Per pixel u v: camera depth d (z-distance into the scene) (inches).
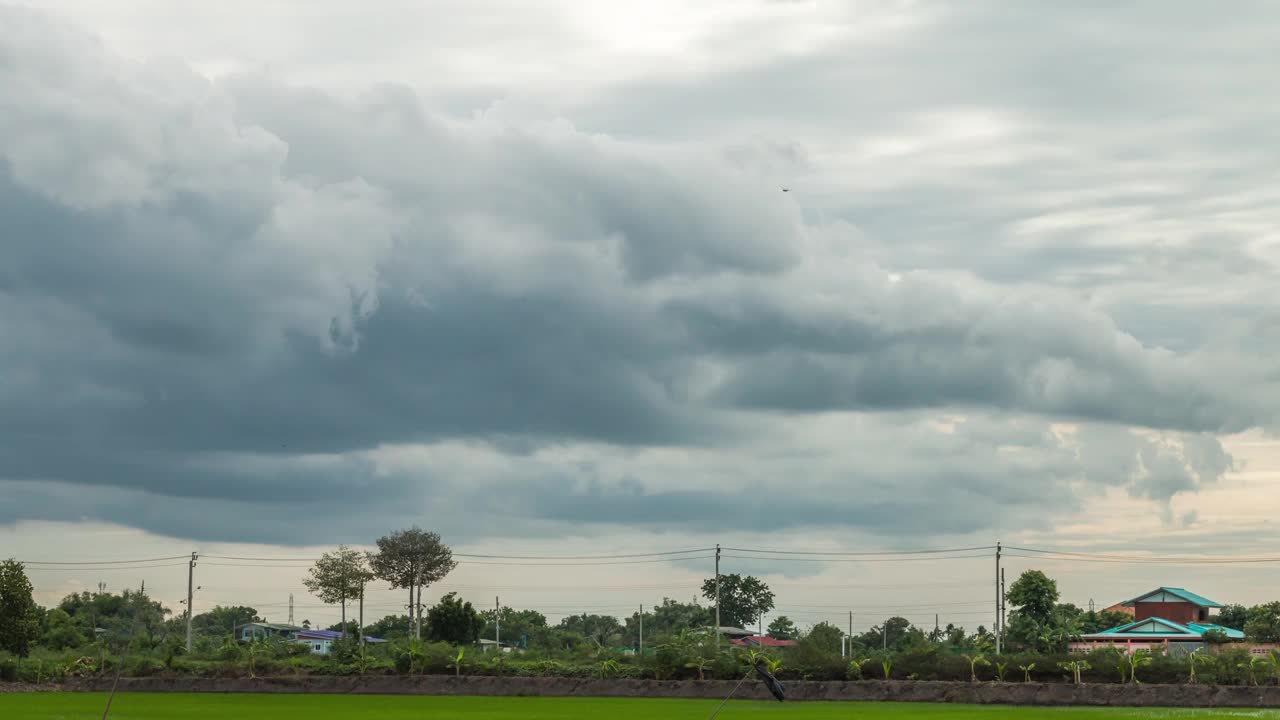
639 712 2962.6
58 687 4175.7
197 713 2849.4
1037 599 5492.1
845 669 3890.3
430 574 5949.8
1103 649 3846.0
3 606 4165.8
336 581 5536.4
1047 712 2920.8
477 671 4293.8
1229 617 7101.4
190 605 5880.9
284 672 4458.7
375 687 4210.1
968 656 3821.4
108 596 5753.0
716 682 3917.3
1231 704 3299.7
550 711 2994.6
